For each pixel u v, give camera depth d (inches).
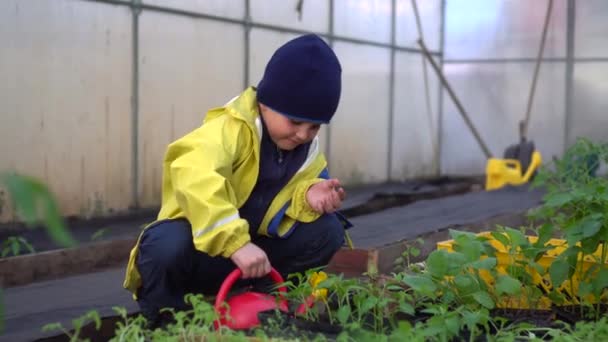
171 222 102.0
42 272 183.8
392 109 453.1
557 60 461.7
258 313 89.9
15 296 152.6
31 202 31.9
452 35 486.6
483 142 459.8
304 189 108.7
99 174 288.8
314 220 110.7
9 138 257.6
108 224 271.7
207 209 91.2
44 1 265.6
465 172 489.1
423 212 257.4
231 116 103.7
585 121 457.1
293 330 85.1
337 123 411.5
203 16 325.7
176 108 317.1
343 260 166.6
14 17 256.8
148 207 308.5
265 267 91.3
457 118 488.4
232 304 91.8
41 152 268.1
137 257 103.4
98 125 287.3
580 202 108.3
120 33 293.0
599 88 453.1
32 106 264.1
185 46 319.3
